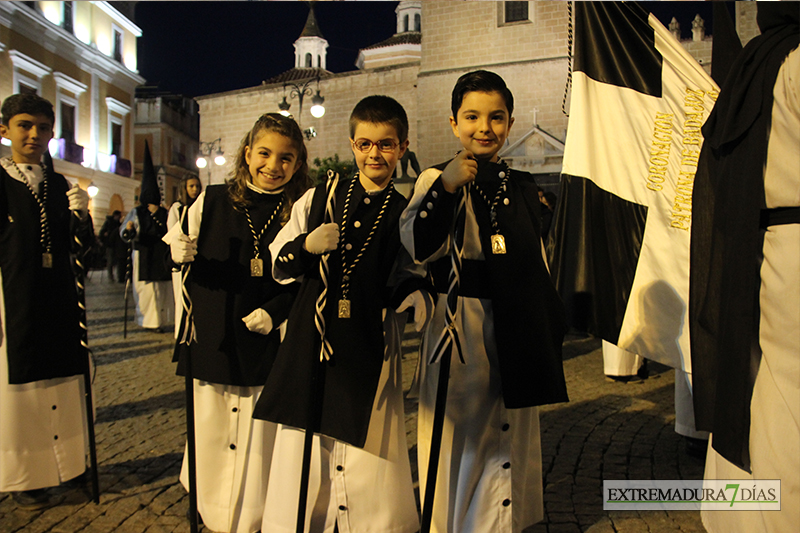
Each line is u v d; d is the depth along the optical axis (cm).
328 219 215
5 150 2072
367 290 214
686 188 297
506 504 216
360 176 227
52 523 267
